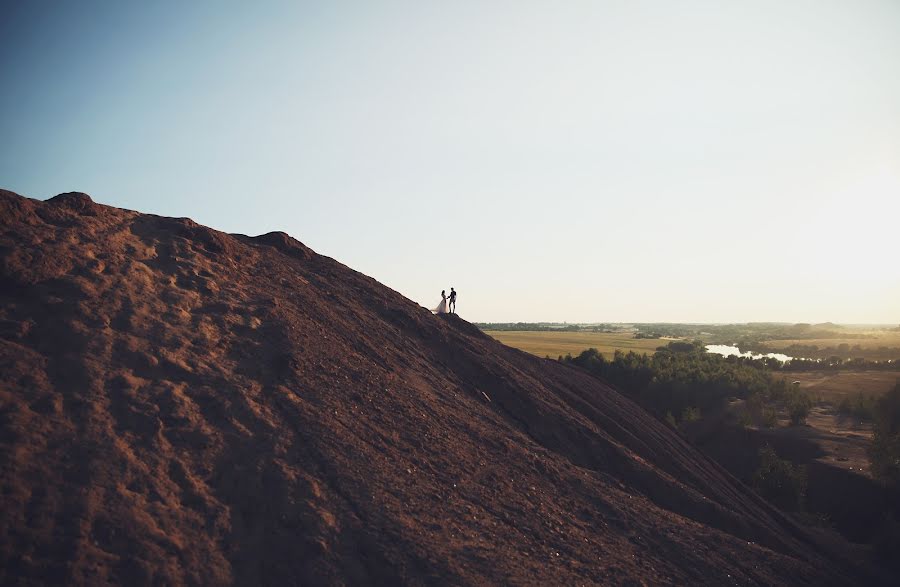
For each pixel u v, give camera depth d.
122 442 11.09
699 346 109.69
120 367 12.58
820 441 41.16
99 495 10.07
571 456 19.20
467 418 17.36
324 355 16.22
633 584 12.19
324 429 13.21
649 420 31.31
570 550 12.67
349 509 11.46
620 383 60.66
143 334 13.65
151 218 18.44
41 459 10.27
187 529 10.20
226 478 11.32
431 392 17.91
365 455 13.00
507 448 16.39
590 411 25.05
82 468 10.37
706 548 15.01
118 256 15.66
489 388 21.03
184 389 12.77
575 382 30.42
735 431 45.72
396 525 11.34
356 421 14.09
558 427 20.42
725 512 19.06
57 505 9.71
